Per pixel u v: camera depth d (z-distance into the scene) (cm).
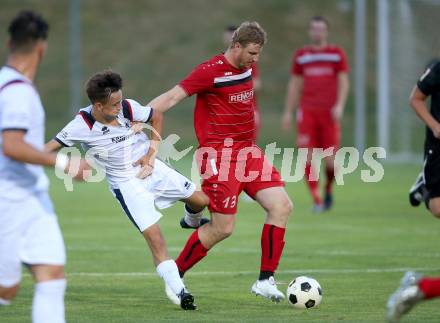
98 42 10444
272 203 2248
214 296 2339
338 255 3095
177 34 10544
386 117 7262
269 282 2194
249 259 3027
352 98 9794
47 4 11144
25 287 2462
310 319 2003
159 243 2169
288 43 10619
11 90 1501
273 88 9956
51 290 1545
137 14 10912
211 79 2247
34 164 1488
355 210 4588
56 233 1564
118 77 2152
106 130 2192
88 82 2153
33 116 1527
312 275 2680
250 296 2338
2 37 10412
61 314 1559
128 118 2208
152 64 10081
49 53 10250
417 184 2562
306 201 5125
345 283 2527
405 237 3569
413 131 7381
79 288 2469
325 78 4556
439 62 2330
